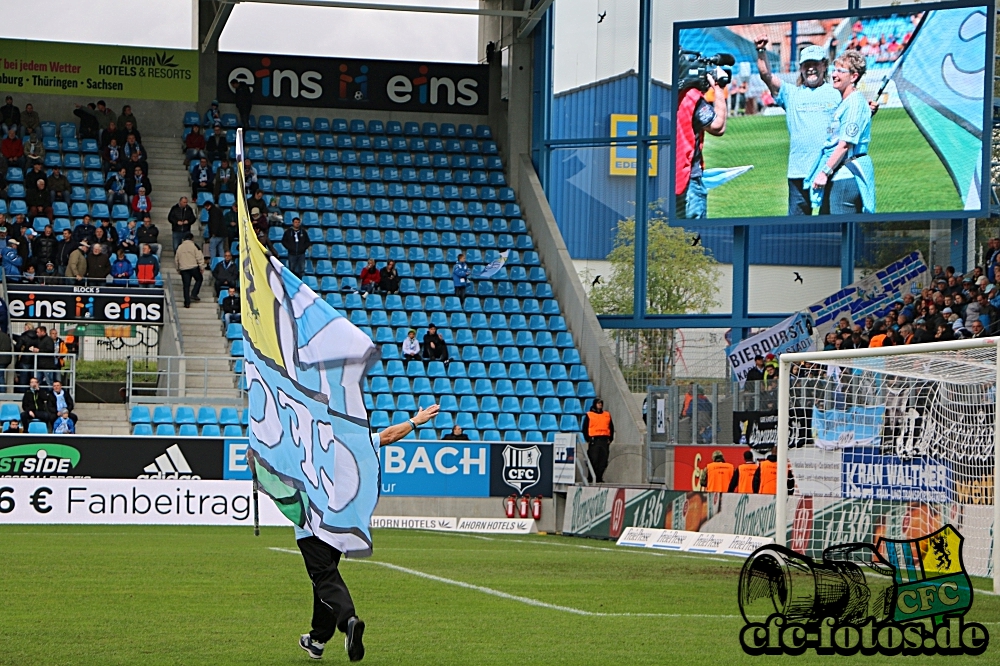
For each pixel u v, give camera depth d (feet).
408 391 103.96
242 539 71.97
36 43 119.34
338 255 116.06
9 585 46.39
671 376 111.45
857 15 95.20
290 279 28.22
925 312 88.89
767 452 84.53
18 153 114.32
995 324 85.61
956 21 92.22
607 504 84.79
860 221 95.04
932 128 92.94
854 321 96.99
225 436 91.97
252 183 115.44
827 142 95.91
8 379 94.73
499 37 130.93
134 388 99.30
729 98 98.89
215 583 48.21
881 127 94.43
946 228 104.27
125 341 115.65
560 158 120.37
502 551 69.10
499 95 132.16
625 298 113.70
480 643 33.47
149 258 104.42
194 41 124.77
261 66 128.16
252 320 29.17
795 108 96.94
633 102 114.11
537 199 120.67
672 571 57.21
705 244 110.52
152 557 59.11
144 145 123.75
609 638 34.73
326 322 27.68
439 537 81.61
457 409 103.30
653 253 112.47
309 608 40.55
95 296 99.71
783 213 97.25
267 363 28.66
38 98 123.13
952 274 92.12
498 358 109.40
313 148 124.88
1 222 104.73
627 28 114.73
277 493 28.09
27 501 82.17
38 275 102.58
